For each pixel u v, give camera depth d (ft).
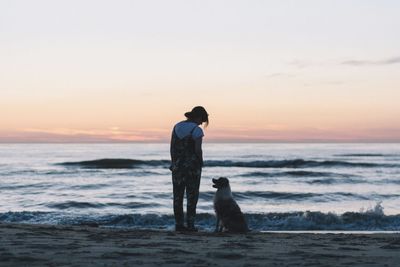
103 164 164.86
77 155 314.96
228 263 14.26
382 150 468.34
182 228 25.81
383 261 15.12
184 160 25.39
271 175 130.41
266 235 25.22
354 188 102.58
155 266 13.52
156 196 82.58
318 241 21.90
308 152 379.35
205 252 16.61
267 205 73.51
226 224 27.14
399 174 137.18
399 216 53.31
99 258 14.70
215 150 453.58
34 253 15.51
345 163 167.84
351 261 15.10
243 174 132.46
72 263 13.73
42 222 51.67
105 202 71.61
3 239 19.48
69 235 21.84
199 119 25.66
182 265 13.76
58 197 82.07
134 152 392.68
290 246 19.27
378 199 81.87
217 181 27.81
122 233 23.59
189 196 25.63
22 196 83.61
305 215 52.90
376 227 50.57
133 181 113.91
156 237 21.84
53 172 137.90
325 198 81.92
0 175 128.88
